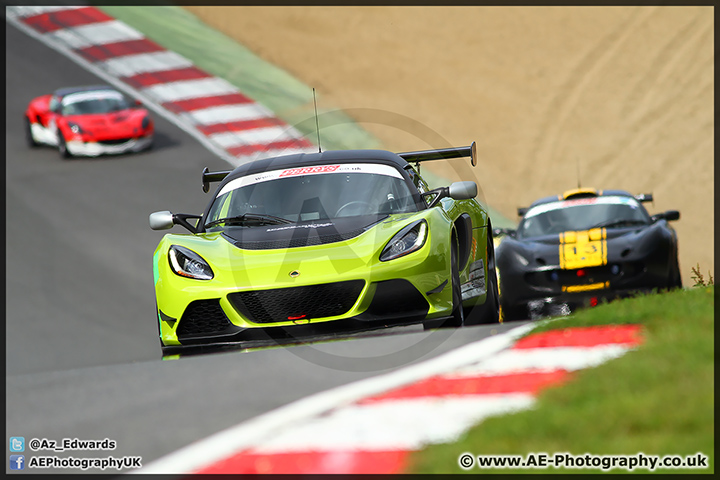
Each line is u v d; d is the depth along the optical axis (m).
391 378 13.86
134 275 42.22
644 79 68.25
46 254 44.16
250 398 13.83
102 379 16.66
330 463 10.05
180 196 52.28
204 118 64.12
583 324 15.78
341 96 68.94
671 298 17.42
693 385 10.81
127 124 57.66
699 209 55.44
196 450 11.21
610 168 60.75
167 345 18.58
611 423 10.01
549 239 29.67
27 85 69.06
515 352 14.36
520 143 63.94
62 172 55.59
